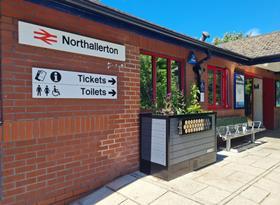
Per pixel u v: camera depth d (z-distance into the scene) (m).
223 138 6.79
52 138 3.67
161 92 5.82
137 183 4.44
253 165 5.61
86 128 4.08
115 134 4.55
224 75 8.11
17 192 3.33
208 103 7.35
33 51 3.46
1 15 3.16
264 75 10.72
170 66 5.98
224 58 7.75
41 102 3.54
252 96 11.90
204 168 5.36
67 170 3.86
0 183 3.18
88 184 4.14
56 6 3.62
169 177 4.57
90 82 4.13
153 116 4.78
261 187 4.35
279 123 12.23
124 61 4.69
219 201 3.80
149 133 4.86
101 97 4.30
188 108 5.64
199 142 5.31
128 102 4.78
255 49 9.39
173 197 3.93
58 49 3.72
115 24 4.40
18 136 3.31
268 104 11.62
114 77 4.50
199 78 6.62
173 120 4.67
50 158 3.65
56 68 3.70
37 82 3.50
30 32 3.43
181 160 4.85
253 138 8.20
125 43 4.71
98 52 4.25
